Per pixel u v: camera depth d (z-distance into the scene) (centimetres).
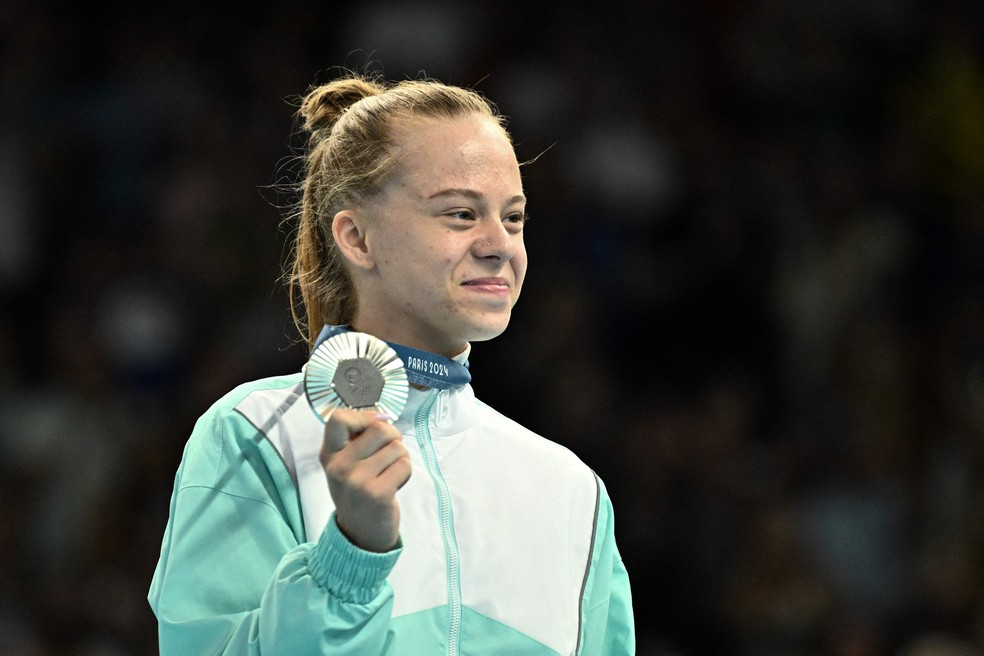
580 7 3300
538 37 3241
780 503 2561
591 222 2988
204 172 3008
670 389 2816
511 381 2661
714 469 2598
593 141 3088
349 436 683
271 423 799
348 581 688
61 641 2319
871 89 3328
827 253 3022
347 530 687
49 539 2533
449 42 3192
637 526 2533
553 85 3152
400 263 798
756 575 2438
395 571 772
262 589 754
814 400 2831
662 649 2427
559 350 2730
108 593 2364
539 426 2619
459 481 824
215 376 2673
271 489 787
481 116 825
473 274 796
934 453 2745
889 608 2528
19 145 3094
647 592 2473
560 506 844
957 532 2608
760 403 2805
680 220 3066
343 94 881
